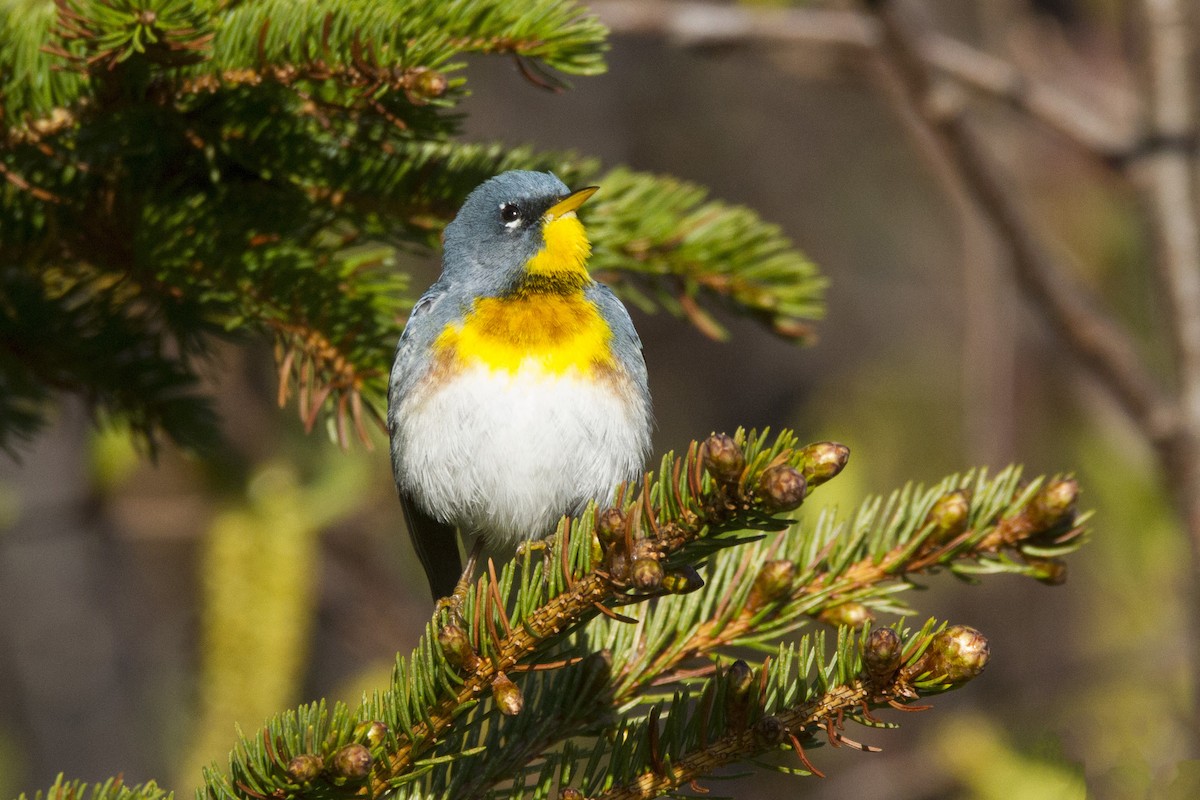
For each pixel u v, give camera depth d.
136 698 18.83
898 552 7.00
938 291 25.48
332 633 17.55
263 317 8.36
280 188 8.48
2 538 14.24
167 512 14.48
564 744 6.36
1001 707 15.62
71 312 9.05
